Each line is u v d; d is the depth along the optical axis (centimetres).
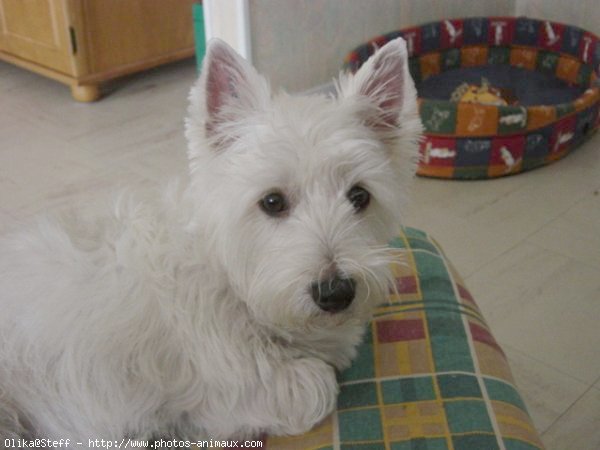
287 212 43
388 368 47
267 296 41
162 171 102
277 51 113
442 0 136
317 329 44
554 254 86
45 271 44
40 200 94
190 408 44
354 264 40
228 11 108
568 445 60
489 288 79
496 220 93
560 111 102
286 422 43
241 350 43
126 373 43
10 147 109
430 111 99
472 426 42
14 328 43
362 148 43
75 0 118
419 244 59
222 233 43
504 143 100
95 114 121
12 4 127
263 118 44
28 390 43
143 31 129
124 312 43
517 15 150
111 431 43
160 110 123
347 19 120
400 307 52
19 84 133
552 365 69
